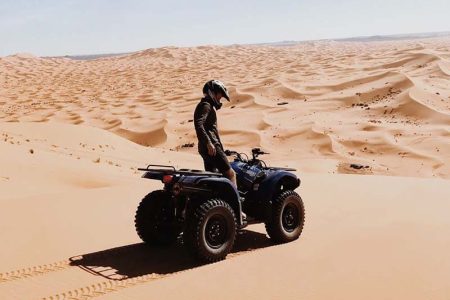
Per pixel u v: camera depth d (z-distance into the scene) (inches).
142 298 183.6
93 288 194.9
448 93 2871.6
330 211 338.3
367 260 220.8
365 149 2053.4
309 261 223.3
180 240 268.2
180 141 2514.8
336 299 178.5
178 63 7445.9
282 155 2079.2
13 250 246.7
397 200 377.4
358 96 3065.9
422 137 2101.4
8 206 352.8
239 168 260.1
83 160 861.8
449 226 280.8
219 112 3142.2
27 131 1241.4
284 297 181.9
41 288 195.5
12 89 5383.9
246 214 263.6
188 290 191.0
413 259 219.9
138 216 252.2
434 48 5428.2
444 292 181.2
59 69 7406.5
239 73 5556.1
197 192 232.7
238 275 207.0
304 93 3442.4
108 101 4256.9
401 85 3080.7
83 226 298.2
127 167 960.9
